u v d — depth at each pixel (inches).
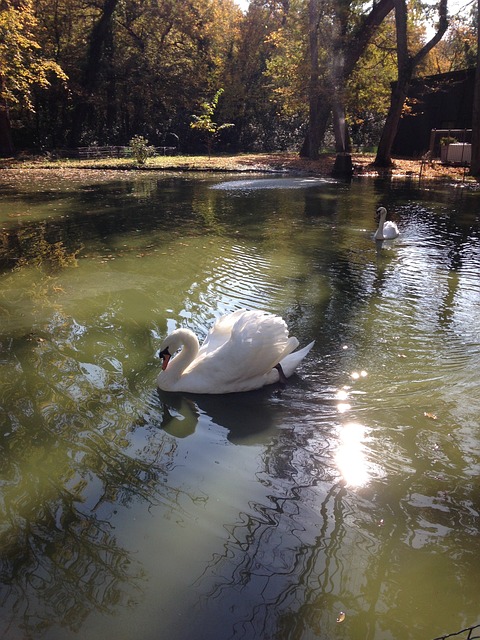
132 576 74.9
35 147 888.9
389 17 931.3
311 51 687.1
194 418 112.3
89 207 365.1
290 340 123.4
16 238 270.1
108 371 130.8
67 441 103.7
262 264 219.6
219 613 69.6
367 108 784.9
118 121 1048.8
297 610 69.9
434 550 78.9
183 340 121.7
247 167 645.9
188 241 261.0
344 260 226.4
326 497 89.4
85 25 940.0
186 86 992.2
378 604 70.7
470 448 102.0
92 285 194.1
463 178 554.6
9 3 639.1
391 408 115.1
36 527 83.3
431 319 160.9
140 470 95.8
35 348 142.7
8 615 69.5
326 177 572.7
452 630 67.2
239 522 84.0
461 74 738.2
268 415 113.5
